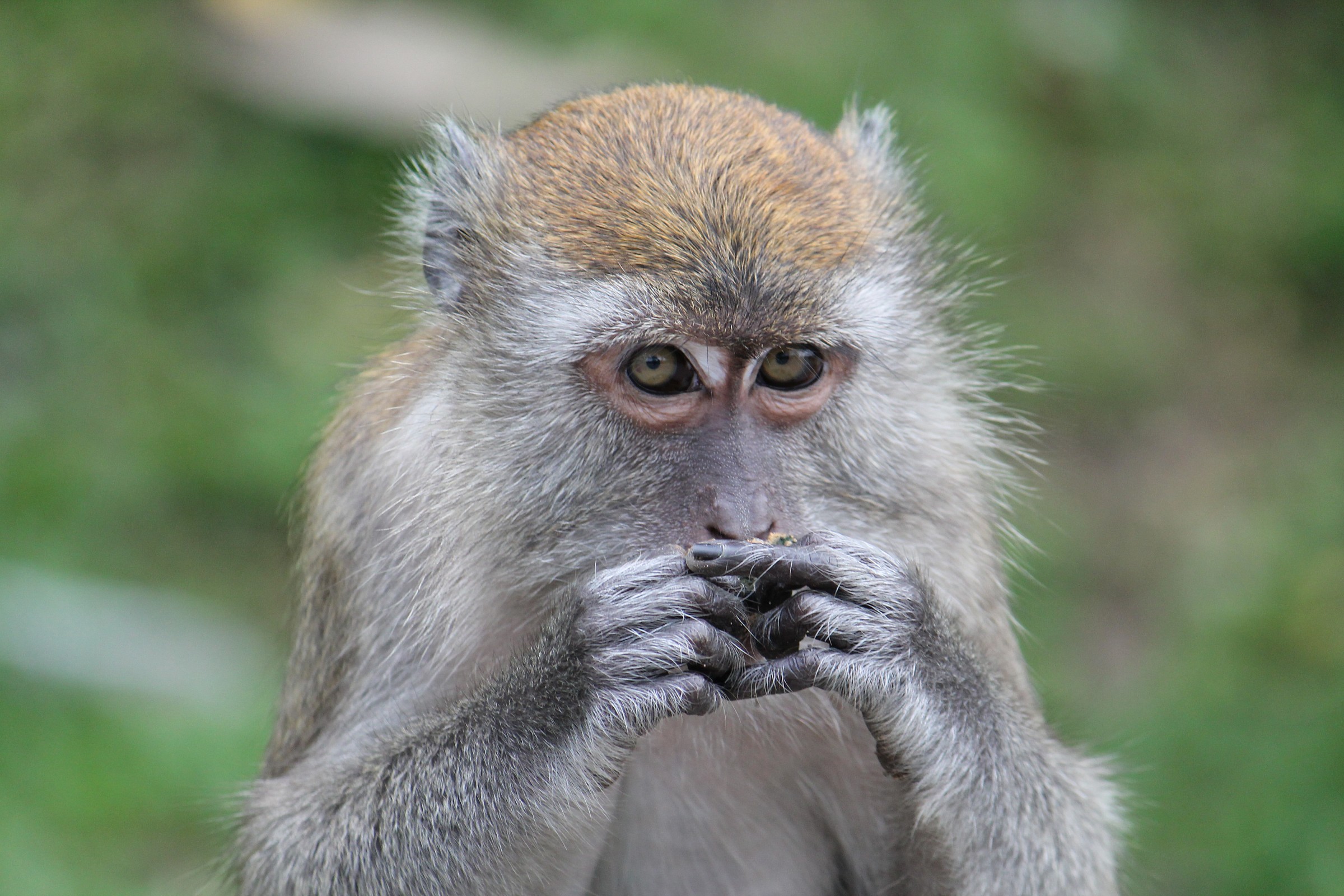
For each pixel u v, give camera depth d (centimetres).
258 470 1427
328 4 1789
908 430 711
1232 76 2102
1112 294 1819
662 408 651
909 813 685
